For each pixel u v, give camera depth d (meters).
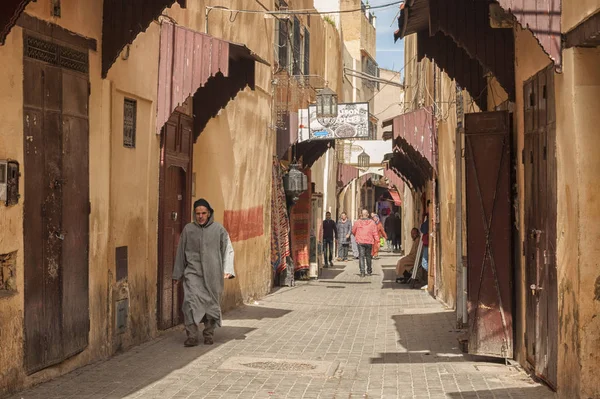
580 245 6.05
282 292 17.69
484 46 8.52
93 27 8.21
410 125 16.81
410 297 16.59
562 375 6.50
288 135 18.83
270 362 8.50
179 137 11.03
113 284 8.72
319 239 26.08
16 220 6.68
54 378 7.37
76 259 7.82
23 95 6.81
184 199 11.41
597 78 6.13
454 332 11.00
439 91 15.92
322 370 8.07
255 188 16.02
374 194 56.16
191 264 9.65
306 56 22.66
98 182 8.34
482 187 8.66
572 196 6.22
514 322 8.62
